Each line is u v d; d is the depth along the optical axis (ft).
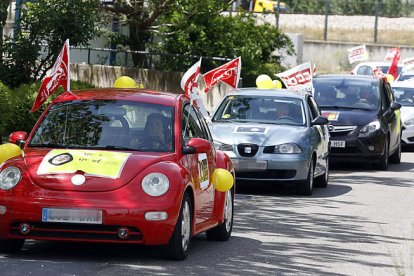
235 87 120.47
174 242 65.00
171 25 198.29
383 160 143.23
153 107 71.20
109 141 68.80
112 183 63.31
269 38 229.45
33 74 160.25
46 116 71.46
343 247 76.64
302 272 65.21
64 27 154.51
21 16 157.79
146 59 206.80
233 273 63.26
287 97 117.60
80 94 73.36
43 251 68.18
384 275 65.67
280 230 84.28
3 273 59.57
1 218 63.26
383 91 150.41
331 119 141.59
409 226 90.17
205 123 78.23
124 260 65.57
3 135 133.69
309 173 110.11
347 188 120.16
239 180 108.88
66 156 65.57
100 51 211.20
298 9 330.13
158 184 63.67
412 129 175.94
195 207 67.92
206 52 205.05
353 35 321.73
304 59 317.01
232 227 82.48
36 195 62.90
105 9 190.49
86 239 63.16
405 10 321.11
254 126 111.45
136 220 62.59
